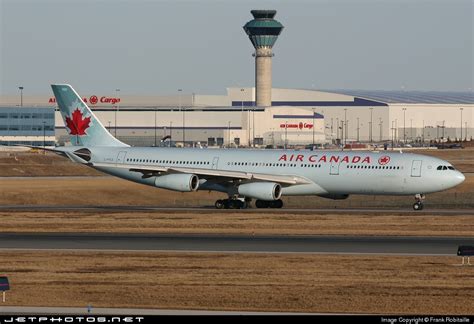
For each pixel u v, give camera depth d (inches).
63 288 5039.4
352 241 6998.0
